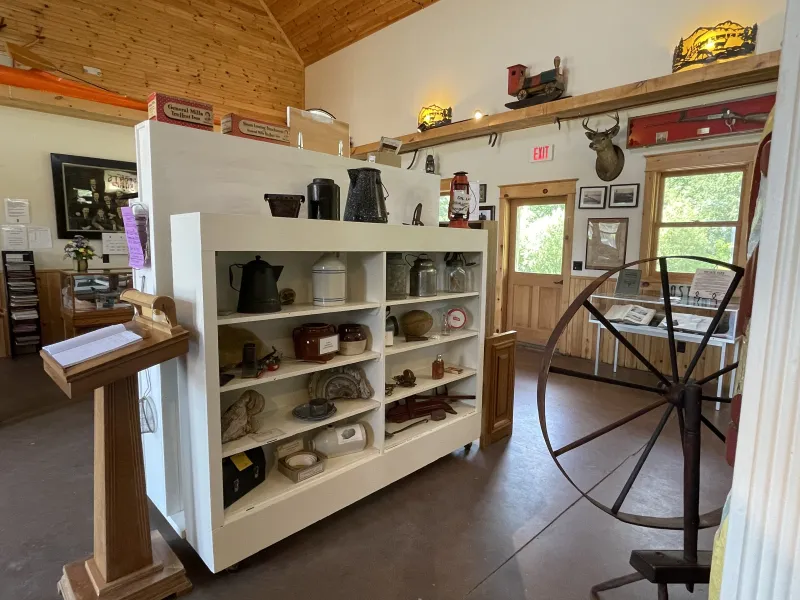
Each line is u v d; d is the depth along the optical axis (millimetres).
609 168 4715
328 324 2221
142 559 1696
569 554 1985
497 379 3041
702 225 4359
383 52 6867
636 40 4477
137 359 1521
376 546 2020
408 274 2660
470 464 2779
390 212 2734
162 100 1851
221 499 1738
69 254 5227
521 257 5828
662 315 4406
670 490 2486
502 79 5559
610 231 4879
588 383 4340
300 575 1837
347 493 2195
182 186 1880
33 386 4121
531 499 2398
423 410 2783
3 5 4973
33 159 5152
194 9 6395
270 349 2205
